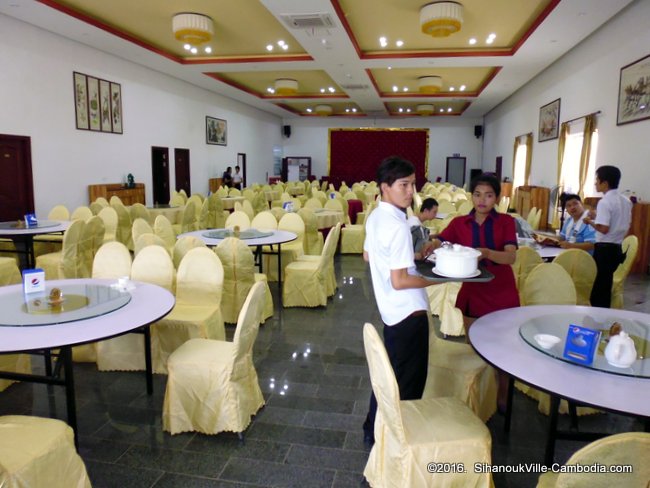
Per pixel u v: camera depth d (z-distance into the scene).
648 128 6.70
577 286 3.58
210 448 2.50
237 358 2.53
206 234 5.35
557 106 10.53
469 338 2.10
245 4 7.31
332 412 2.89
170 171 12.30
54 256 5.43
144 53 9.84
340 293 5.64
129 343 3.36
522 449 2.51
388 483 1.90
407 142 20.80
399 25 8.22
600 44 8.30
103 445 2.51
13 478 1.58
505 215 2.69
